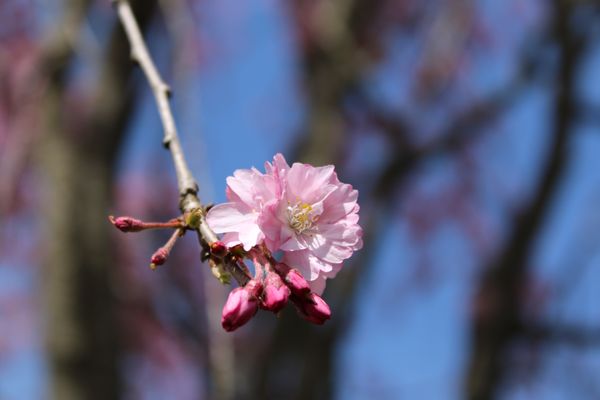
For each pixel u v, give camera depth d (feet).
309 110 34.37
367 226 35.78
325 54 34.14
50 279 27.37
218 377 18.44
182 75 18.30
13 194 28.76
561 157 34.24
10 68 35.53
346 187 9.84
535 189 34.65
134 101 29.60
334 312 33.42
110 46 28.91
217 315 17.66
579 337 34.86
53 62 28.78
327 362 32.76
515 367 37.76
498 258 35.06
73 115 31.19
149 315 38.42
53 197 28.17
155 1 27.86
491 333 34.09
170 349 40.24
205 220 9.52
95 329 27.37
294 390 32.32
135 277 37.09
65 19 28.81
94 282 27.66
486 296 34.58
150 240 36.35
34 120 29.01
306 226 9.62
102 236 28.30
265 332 36.65
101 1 30.63
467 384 34.14
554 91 34.24
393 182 36.70
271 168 9.75
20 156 28.50
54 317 27.14
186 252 38.24
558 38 33.32
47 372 27.20
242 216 9.46
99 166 28.89
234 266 9.33
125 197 41.14
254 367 32.30
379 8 39.83
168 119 11.27
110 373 27.37
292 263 9.54
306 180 9.78
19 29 36.60
